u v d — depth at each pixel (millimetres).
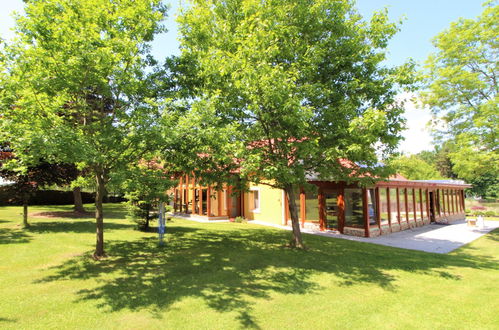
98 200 9250
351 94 9641
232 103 9352
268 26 8875
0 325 4867
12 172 13258
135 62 8711
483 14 16375
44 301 5875
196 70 10164
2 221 15398
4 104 7004
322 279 7656
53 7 7578
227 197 21562
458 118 17812
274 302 6078
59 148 6551
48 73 7266
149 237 12609
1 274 7441
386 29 9492
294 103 7789
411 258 10188
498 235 16266
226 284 7074
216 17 10906
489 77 17516
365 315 5574
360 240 13680
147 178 8789
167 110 8555
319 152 9164
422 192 21109
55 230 13055
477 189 57906
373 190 15664
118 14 8242
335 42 9781
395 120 9523
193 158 9000
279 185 11500
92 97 10180
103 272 7754
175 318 5262
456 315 5621
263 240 12773
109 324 4996
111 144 7891
